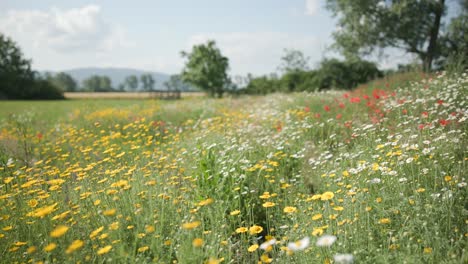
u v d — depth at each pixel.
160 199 4.13
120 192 4.08
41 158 7.80
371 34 22.83
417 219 3.28
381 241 3.26
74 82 137.62
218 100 18.98
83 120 13.23
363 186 4.20
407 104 7.35
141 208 3.64
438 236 3.07
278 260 3.37
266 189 4.99
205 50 51.81
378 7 22.30
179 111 14.46
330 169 5.50
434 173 4.12
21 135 8.55
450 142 4.81
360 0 21.91
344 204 3.96
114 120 12.37
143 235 3.29
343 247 3.04
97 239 3.38
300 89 31.55
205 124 10.17
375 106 8.34
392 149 4.98
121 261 2.94
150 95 53.59
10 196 4.42
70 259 2.96
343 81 28.52
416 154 4.53
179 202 4.26
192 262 2.99
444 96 7.46
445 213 3.40
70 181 5.15
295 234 3.62
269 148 6.52
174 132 10.38
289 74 35.84
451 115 5.88
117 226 3.20
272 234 4.16
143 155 6.62
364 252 3.06
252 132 8.34
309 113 8.83
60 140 9.40
